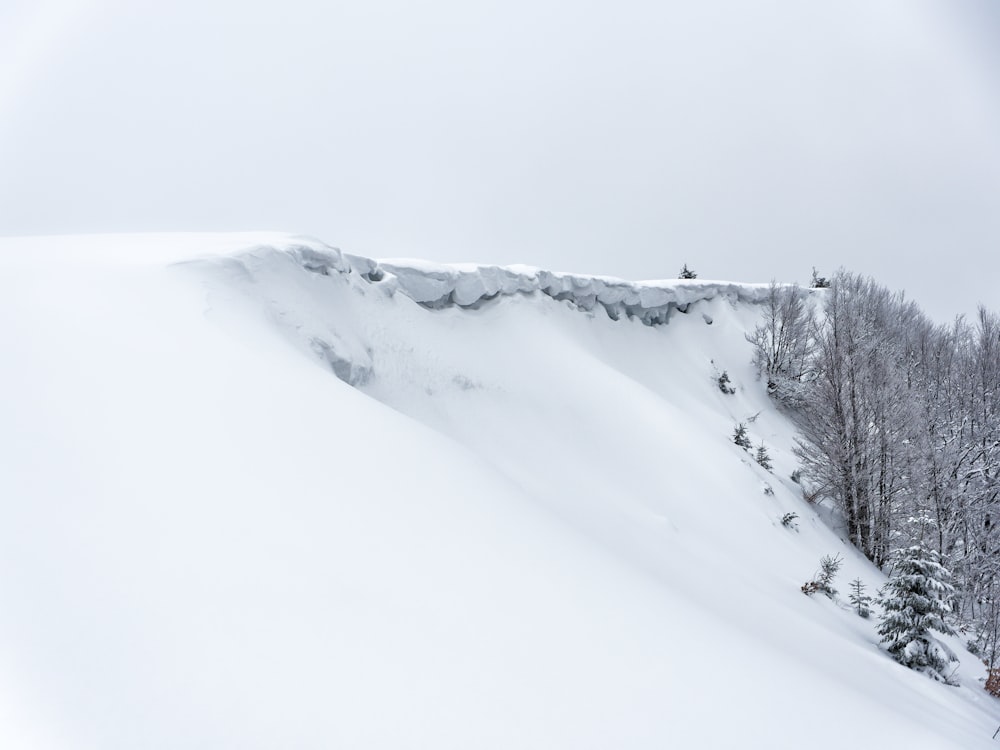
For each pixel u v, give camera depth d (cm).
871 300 3741
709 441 1886
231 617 215
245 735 169
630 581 449
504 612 288
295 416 470
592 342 2370
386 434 527
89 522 250
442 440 686
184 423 384
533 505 579
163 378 453
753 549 1366
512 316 2027
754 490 1728
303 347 992
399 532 337
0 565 211
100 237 1136
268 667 197
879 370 2539
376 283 1564
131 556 235
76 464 295
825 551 1723
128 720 164
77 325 517
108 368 439
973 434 2842
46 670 174
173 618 207
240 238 1209
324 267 1338
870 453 2225
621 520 1116
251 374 539
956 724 672
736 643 400
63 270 710
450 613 268
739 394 3142
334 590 253
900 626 1041
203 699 177
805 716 312
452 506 416
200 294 785
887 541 2153
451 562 323
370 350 1329
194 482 311
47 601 200
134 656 186
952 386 3334
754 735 263
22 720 156
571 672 255
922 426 2408
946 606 1037
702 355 3247
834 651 794
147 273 784
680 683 284
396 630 240
